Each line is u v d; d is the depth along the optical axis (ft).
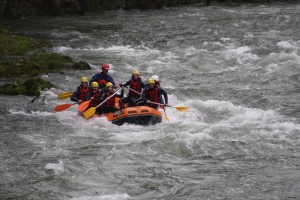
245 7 243.19
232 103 91.04
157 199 49.80
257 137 69.15
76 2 239.71
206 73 117.39
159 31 174.40
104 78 90.79
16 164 58.95
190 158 61.87
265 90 99.19
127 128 76.84
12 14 220.02
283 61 122.31
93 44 156.15
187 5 268.41
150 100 84.79
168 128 75.36
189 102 89.97
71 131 74.33
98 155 62.59
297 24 178.60
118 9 259.19
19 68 114.32
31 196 50.39
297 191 51.34
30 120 80.07
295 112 83.41
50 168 57.47
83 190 52.03
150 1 252.62
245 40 151.84
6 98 93.40
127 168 58.29
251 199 49.55
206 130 72.54
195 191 51.72
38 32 179.22
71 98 86.84
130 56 136.98
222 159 61.31
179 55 136.46
